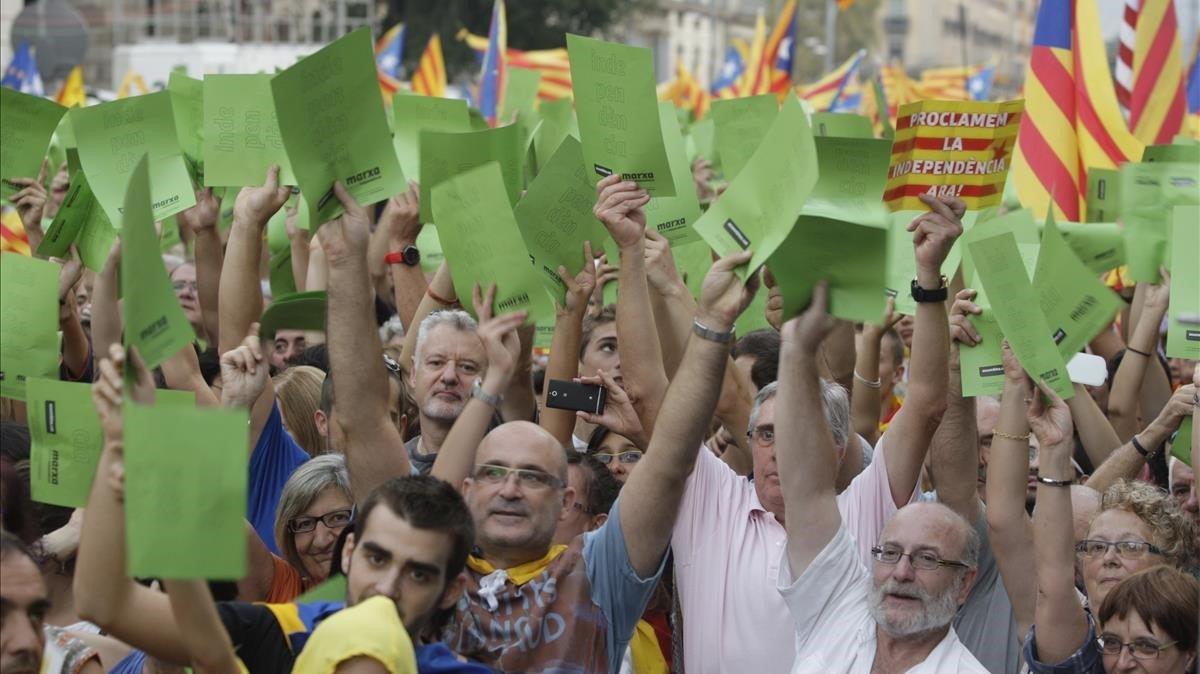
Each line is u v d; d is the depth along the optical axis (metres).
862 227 11.77
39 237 16.58
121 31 100.50
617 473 17.45
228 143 15.81
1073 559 13.62
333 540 14.73
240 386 14.02
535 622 12.59
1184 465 17.45
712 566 14.68
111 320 15.45
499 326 13.29
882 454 15.01
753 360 18.09
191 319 24.20
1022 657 14.44
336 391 13.16
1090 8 26.00
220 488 8.45
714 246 12.52
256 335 14.26
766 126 21.05
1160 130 29.67
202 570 8.44
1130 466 17.20
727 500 14.96
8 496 12.26
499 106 40.50
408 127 21.52
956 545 13.28
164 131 16.16
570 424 16.11
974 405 15.21
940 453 15.23
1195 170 19.20
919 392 14.67
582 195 16.09
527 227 16.06
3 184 16.44
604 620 12.80
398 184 13.06
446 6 129.88
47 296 13.30
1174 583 13.16
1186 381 23.06
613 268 18.12
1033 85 25.80
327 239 12.98
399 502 10.66
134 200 9.05
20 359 13.23
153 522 8.41
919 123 16.94
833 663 13.52
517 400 16.83
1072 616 13.52
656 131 14.89
